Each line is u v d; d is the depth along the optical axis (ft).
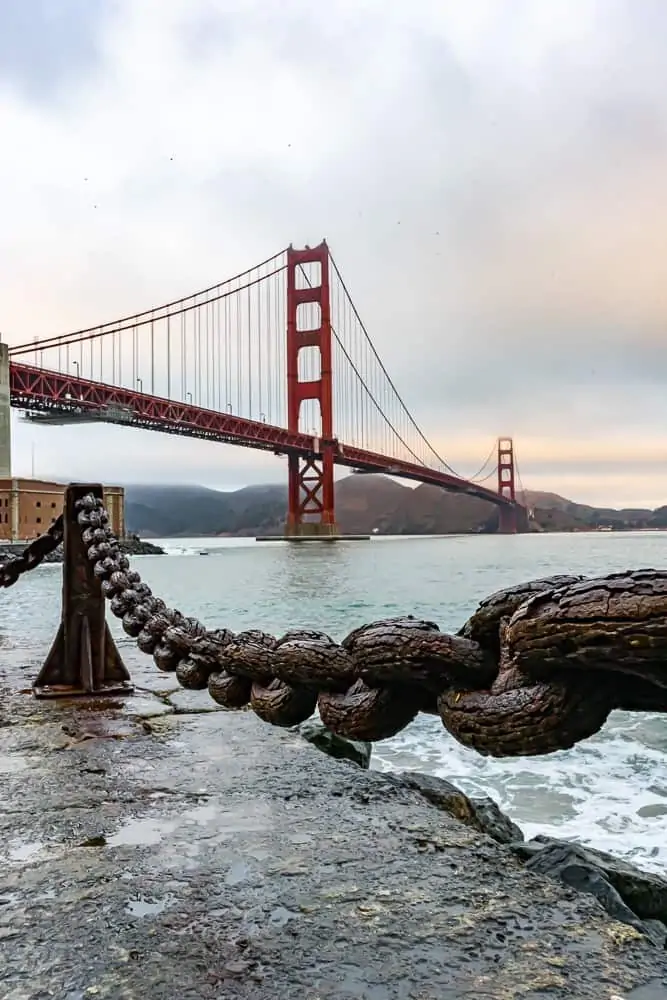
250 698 5.77
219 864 5.74
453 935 4.67
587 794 13.89
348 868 5.66
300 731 11.39
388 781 7.74
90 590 11.85
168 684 12.41
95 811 6.89
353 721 4.33
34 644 17.48
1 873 5.61
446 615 48.60
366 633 4.08
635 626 2.70
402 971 4.27
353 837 6.27
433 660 3.68
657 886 8.74
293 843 6.15
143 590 8.84
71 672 11.85
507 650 3.51
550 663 3.12
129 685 11.95
